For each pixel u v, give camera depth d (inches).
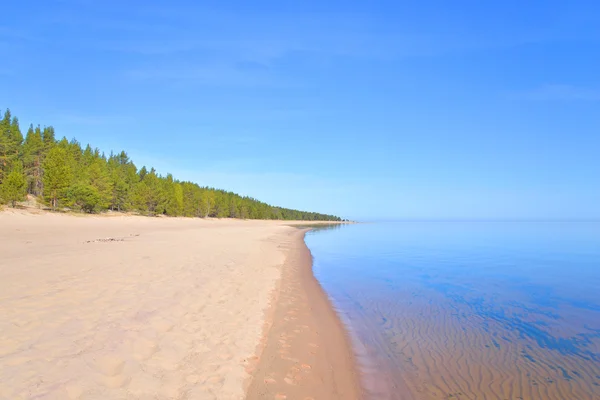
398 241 1617.9
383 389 218.8
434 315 380.5
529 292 499.2
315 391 207.6
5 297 297.1
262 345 262.8
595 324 353.1
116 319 261.9
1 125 2527.1
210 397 177.3
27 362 182.7
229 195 4874.5
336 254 1008.9
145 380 182.7
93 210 2290.8
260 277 520.1
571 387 226.4
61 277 388.2
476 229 3449.8
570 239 1779.0
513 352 281.0
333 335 307.4
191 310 312.2
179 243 869.8
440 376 239.5
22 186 1829.5
